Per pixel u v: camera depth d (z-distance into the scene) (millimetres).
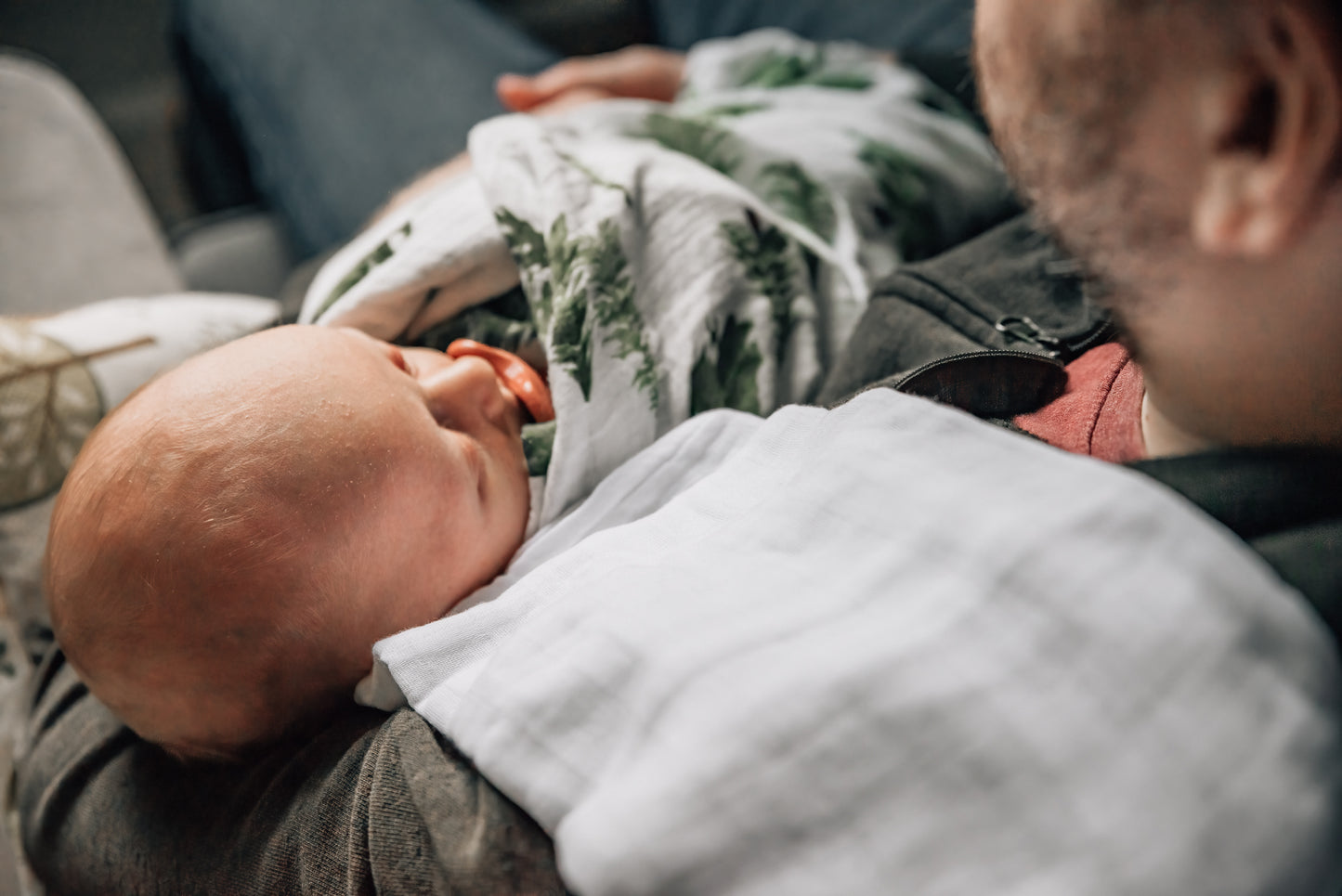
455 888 396
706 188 686
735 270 674
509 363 652
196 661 496
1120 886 297
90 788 571
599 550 492
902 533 384
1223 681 318
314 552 502
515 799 400
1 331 733
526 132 717
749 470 509
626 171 676
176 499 489
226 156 1457
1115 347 554
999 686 331
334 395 530
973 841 317
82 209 1139
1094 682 326
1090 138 339
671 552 455
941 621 350
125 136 1718
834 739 335
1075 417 508
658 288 667
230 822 509
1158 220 337
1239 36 291
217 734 529
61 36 1826
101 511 496
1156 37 306
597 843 341
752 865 332
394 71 1298
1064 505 360
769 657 357
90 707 621
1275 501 379
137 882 523
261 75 1298
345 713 551
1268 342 347
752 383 666
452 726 428
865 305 719
